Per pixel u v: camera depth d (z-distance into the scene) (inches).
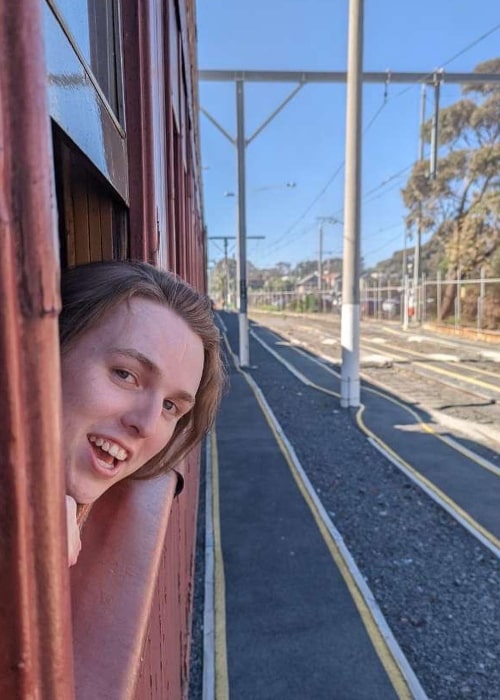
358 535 182.5
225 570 154.6
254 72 493.0
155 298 34.9
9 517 14.8
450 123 1064.2
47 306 15.1
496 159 1010.1
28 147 14.8
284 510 197.6
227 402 392.2
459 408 387.9
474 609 139.8
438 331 1109.1
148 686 42.6
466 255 1051.3
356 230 366.3
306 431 322.3
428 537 181.2
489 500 213.0
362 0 327.0
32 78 14.9
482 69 1040.2
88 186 47.7
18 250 14.6
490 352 734.5
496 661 119.9
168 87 78.6
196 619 131.8
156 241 55.4
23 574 15.2
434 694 109.7
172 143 86.3
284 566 156.9
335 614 133.3
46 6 23.7
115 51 46.8
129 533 40.3
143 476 48.8
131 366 31.9
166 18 76.8
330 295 2290.8
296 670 113.6
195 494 171.2
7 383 14.4
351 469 251.3
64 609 16.7
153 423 32.0
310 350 821.2
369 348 816.9
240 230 608.4
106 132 39.9
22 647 15.4
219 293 3585.1
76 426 30.9
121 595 32.1
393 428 329.4
